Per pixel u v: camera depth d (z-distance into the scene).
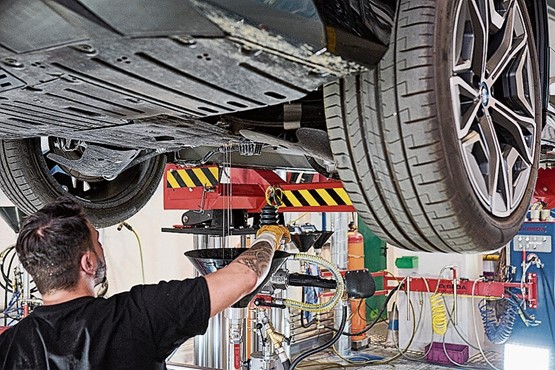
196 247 5.52
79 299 1.79
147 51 1.23
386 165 1.60
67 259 1.80
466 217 1.62
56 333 1.72
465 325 6.91
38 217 1.84
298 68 1.32
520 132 1.98
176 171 4.16
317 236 3.82
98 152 2.77
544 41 2.26
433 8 1.53
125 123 1.87
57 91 1.50
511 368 5.76
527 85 2.01
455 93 1.57
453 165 1.55
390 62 1.54
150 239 6.92
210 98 1.50
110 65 1.30
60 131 2.07
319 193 3.74
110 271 6.48
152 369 1.76
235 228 3.86
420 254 7.11
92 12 1.12
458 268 6.84
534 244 5.80
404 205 1.64
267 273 2.12
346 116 1.64
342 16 1.35
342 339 7.25
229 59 1.26
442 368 6.64
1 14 1.18
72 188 3.29
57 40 1.20
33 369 1.68
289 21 1.22
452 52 1.57
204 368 4.57
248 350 5.12
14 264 5.79
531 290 5.77
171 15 1.11
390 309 8.71
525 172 2.02
